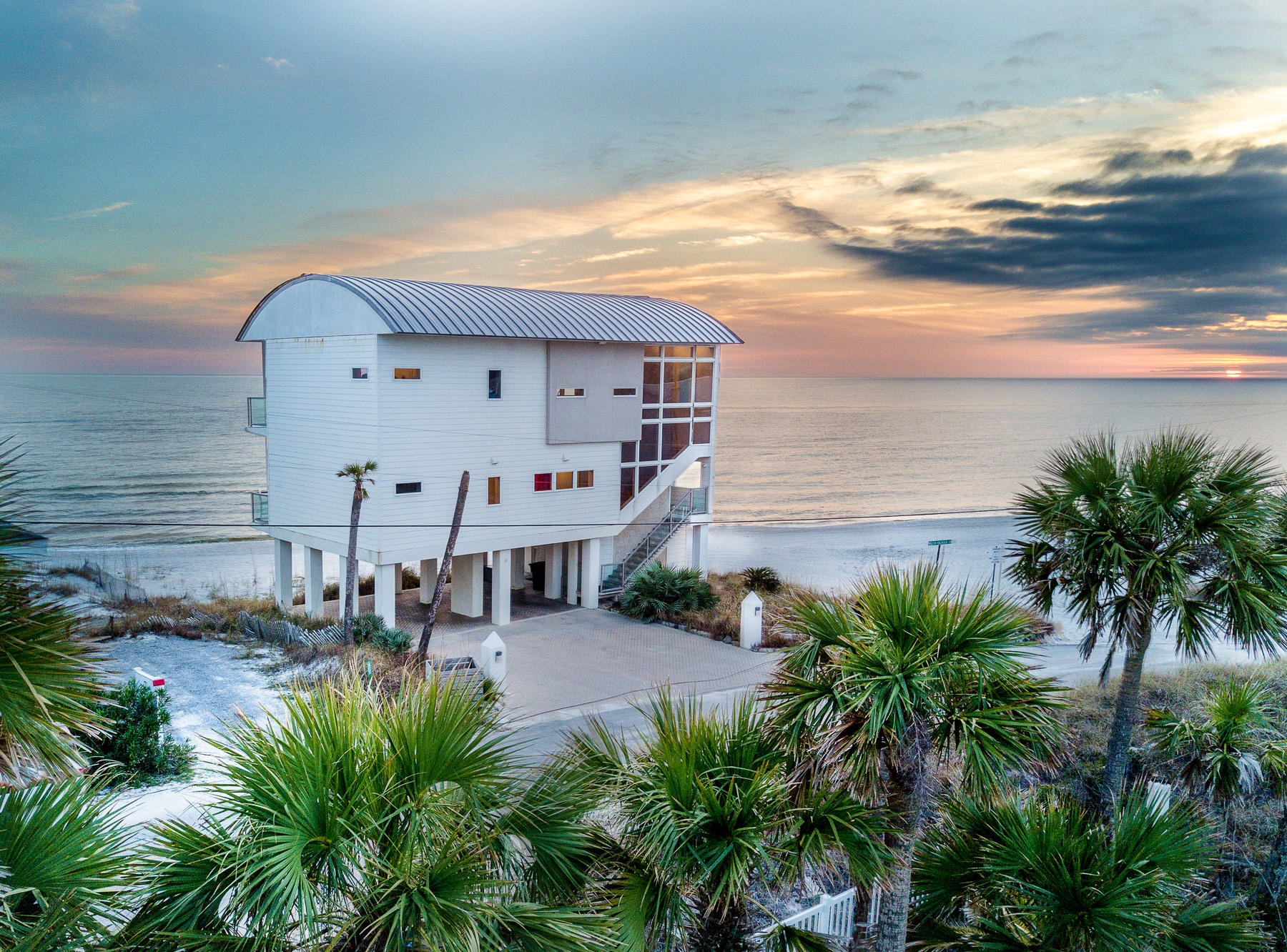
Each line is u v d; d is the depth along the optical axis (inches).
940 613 295.6
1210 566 503.2
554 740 802.8
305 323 1229.1
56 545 2768.2
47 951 174.4
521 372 1254.9
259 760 203.0
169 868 198.7
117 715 621.3
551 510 1312.7
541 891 232.8
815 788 290.5
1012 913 316.5
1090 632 533.6
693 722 301.9
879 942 311.4
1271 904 479.2
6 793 200.7
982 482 4899.1
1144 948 289.7
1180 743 567.5
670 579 1323.8
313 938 190.7
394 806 208.5
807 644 308.7
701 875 262.7
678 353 1473.9
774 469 5364.2
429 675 242.4
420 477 1171.3
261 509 1360.7
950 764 304.8
